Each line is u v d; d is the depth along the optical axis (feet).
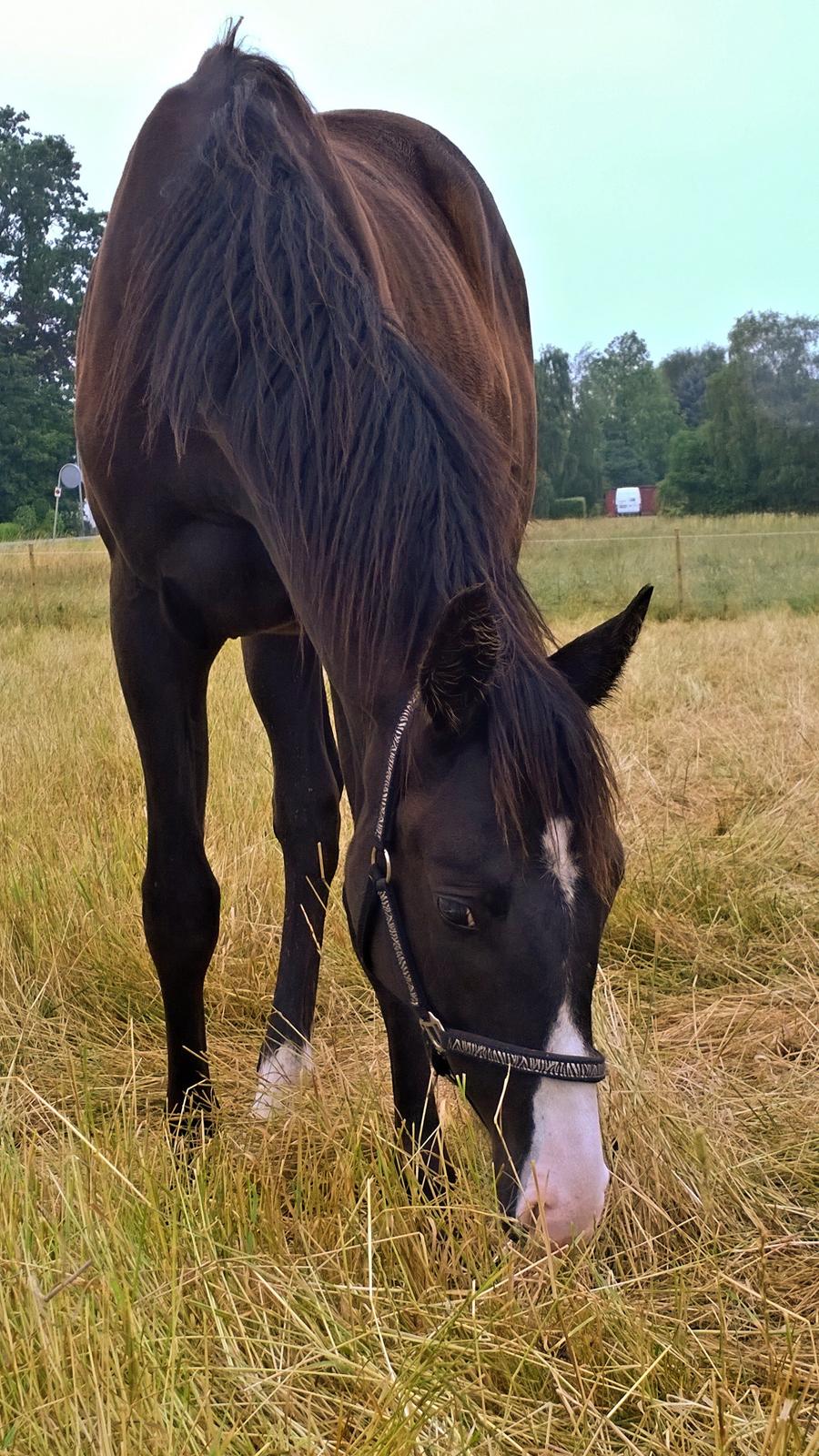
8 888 10.55
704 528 71.36
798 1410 4.59
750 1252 6.09
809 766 14.88
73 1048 8.72
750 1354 5.26
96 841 11.59
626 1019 8.17
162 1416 4.13
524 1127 4.71
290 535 5.91
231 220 6.64
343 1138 6.84
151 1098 8.20
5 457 114.42
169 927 7.57
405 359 5.94
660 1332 5.25
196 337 6.48
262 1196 6.00
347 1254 5.58
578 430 129.70
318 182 6.84
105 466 7.37
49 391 117.50
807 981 9.28
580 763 4.63
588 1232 4.69
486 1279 5.50
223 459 6.81
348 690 5.70
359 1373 4.63
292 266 6.28
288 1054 8.28
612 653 5.30
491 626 4.63
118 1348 4.47
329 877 8.96
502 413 9.37
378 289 6.77
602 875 4.72
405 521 5.40
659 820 13.05
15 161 118.73
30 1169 5.74
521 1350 4.92
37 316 123.34
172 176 7.31
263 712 8.94
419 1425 4.22
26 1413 4.18
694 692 20.44
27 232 121.70
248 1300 5.01
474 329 8.93
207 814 12.48
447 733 4.94
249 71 7.44
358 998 9.71
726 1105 7.43
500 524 5.50
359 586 5.50
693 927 10.41
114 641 7.66
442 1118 6.98
